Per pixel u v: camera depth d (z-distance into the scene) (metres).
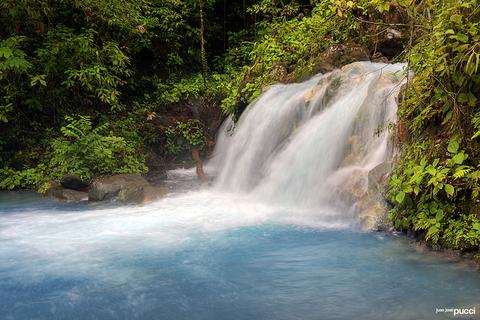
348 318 2.98
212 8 13.15
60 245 4.62
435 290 3.33
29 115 9.55
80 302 3.31
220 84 11.05
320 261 4.00
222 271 3.83
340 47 8.32
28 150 9.08
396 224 4.59
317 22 9.70
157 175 8.77
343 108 6.39
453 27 4.34
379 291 3.35
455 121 4.35
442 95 4.44
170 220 5.56
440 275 3.60
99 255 4.29
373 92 5.89
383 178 4.93
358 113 5.95
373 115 5.80
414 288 3.38
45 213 6.14
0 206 6.71
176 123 10.41
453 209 4.16
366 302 3.19
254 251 4.32
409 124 4.91
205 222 5.44
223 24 14.38
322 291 3.39
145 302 3.29
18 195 7.60
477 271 3.65
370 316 2.99
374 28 8.30
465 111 4.36
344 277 3.63
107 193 6.85
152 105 10.95
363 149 5.77
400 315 2.99
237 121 9.13
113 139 8.16
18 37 8.48
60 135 9.42
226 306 3.20
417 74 4.89
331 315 3.02
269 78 9.06
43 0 9.33
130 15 10.63
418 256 4.04
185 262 4.07
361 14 8.67
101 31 10.61
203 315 3.08
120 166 8.48
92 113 10.15
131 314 3.12
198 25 13.55
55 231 5.17
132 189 6.80
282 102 7.80
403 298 3.22
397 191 4.53
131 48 11.41
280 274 3.73
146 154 9.47
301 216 5.66
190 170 9.52
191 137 10.07
